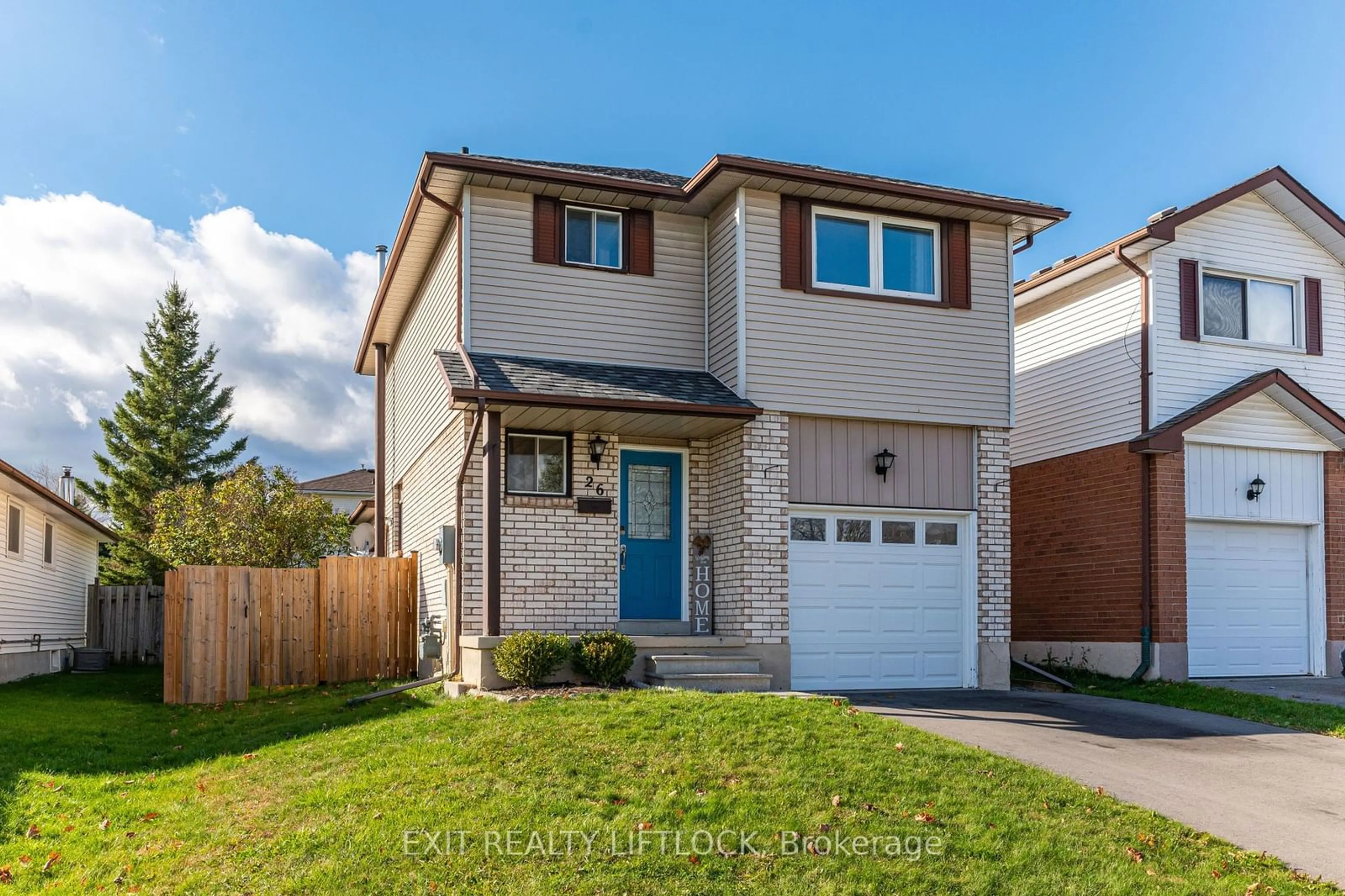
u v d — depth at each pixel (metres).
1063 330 16.38
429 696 11.36
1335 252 15.98
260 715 11.72
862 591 13.00
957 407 13.42
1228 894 5.90
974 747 8.48
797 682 12.53
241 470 24.34
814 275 13.03
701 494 13.25
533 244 12.85
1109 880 6.04
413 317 16.75
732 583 12.53
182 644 13.40
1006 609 13.52
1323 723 10.47
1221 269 15.23
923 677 13.16
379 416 19.61
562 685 10.76
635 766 7.53
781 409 12.56
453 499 12.72
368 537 26.70
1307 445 15.26
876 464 13.09
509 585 12.13
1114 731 9.98
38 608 18.81
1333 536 15.27
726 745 7.98
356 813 6.96
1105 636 14.96
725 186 12.76
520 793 7.05
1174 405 14.63
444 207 12.71
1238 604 14.86
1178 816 7.17
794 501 12.65
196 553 21.00
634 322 13.24
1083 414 15.77
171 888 6.10
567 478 12.59
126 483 33.44
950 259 13.62
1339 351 15.88
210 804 7.73
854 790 7.16
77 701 14.08
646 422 12.18
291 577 14.05
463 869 6.03
